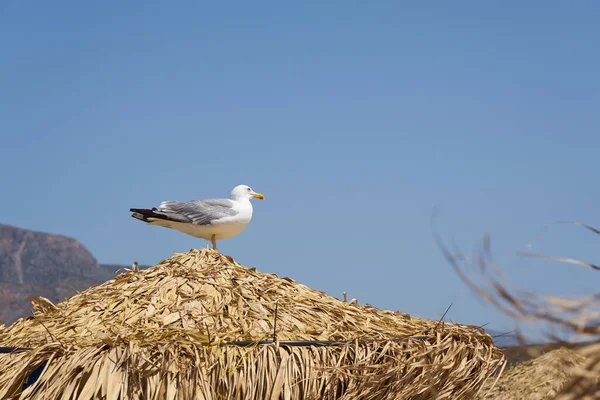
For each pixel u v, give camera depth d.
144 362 6.54
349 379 6.96
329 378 6.91
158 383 6.48
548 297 2.25
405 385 7.10
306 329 7.58
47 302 8.54
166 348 6.73
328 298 9.06
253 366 6.83
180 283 8.38
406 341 7.50
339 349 7.27
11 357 7.05
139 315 7.70
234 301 8.05
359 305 9.23
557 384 9.46
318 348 7.20
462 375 7.48
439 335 7.70
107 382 6.48
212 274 8.62
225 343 7.04
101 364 6.62
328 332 7.60
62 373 6.62
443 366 7.24
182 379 6.54
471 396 7.77
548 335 2.24
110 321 7.66
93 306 8.18
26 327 8.12
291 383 6.81
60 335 7.49
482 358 7.70
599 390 2.26
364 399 6.92
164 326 7.34
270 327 7.50
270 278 9.09
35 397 6.55
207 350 6.87
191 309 7.75
